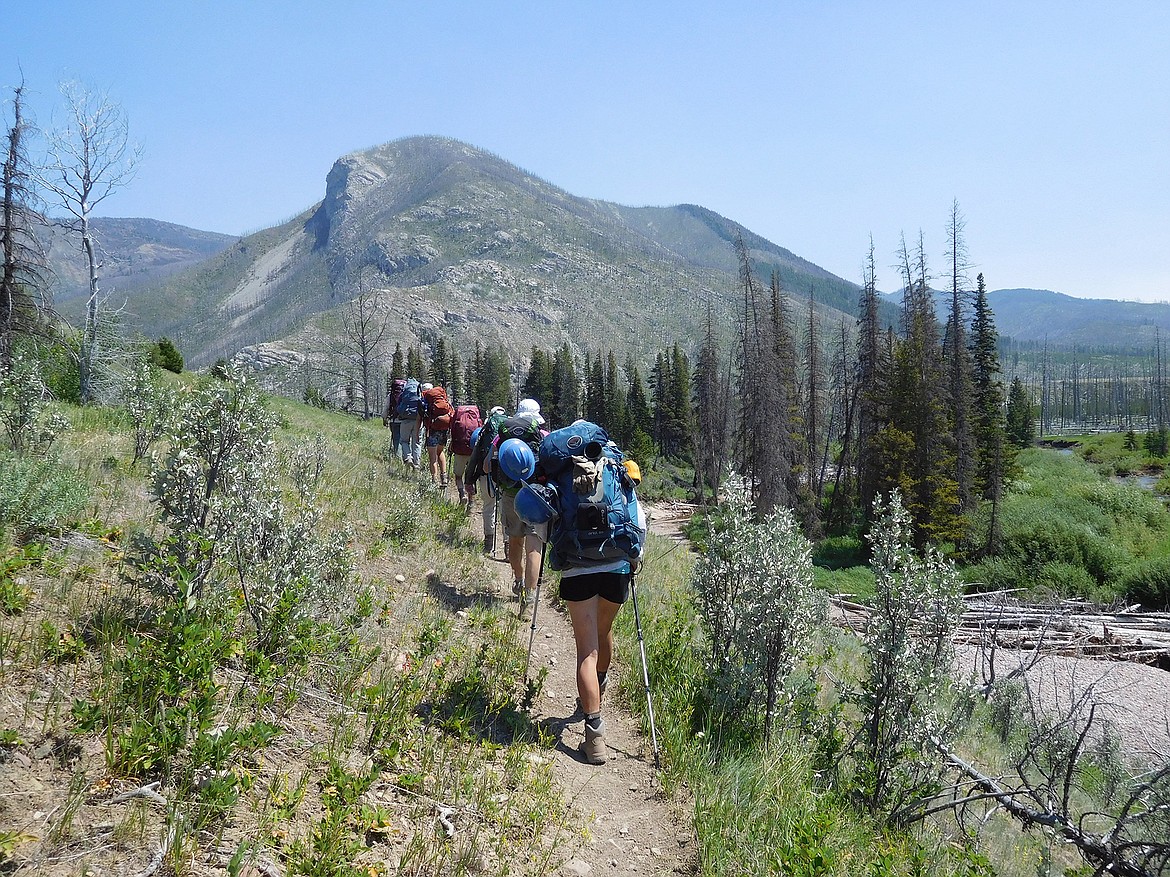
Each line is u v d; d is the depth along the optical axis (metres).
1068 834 5.40
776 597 5.45
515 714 4.75
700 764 4.50
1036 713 11.40
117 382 16.00
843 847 4.04
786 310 52.47
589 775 4.36
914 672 5.40
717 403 61.62
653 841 3.79
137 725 2.95
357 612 4.86
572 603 4.65
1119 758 10.12
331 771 3.26
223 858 2.65
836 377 63.75
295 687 3.93
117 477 6.73
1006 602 22.86
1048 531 33.16
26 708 2.94
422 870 2.96
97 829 2.53
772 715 5.49
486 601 7.16
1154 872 5.11
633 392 101.81
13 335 18.78
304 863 2.65
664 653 6.10
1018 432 81.06
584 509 4.60
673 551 13.45
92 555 4.54
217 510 4.13
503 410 7.91
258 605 4.17
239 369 4.56
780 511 5.88
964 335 44.28
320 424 23.44
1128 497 41.97
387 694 4.32
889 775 5.44
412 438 14.51
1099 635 21.61
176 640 3.37
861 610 20.91
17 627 3.46
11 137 19.34
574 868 3.38
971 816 6.37
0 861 2.26
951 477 37.97
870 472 40.25
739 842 3.74
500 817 3.52
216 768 2.92
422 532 8.65
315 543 4.77
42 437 6.92
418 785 3.57
